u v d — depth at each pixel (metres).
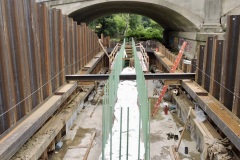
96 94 14.91
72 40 11.79
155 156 8.68
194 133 9.55
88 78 10.55
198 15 21.62
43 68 8.23
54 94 9.00
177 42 31.58
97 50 21.92
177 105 12.41
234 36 7.25
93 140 9.64
